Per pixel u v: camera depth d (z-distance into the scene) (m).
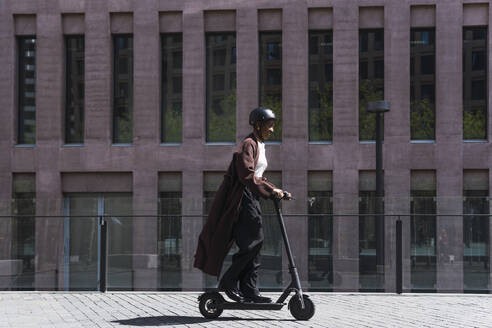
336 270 8.84
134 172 18.53
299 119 18.14
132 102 19.03
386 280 8.80
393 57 18.03
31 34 19.20
